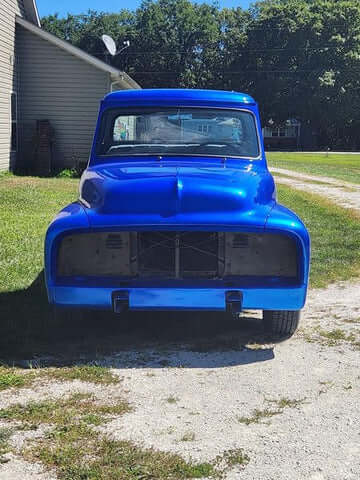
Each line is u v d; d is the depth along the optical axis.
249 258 4.22
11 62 17.48
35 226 9.28
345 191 15.88
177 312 5.45
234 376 3.96
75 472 2.78
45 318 5.01
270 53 62.50
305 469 2.85
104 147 5.27
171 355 4.33
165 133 5.28
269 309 4.25
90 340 4.63
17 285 5.98
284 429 3.23
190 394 3.67
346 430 3.23
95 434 3.14
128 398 3.60
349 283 6.55
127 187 4.23
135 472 2.79
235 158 5.18
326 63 60.81
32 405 3.46
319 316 5.35
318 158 38.91
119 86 22.27
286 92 61.97
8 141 17.44
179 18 66.06
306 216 11.14
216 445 3.05
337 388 3.79
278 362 4.23
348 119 61.19
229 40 66.00
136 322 5.12
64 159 18.80
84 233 4.11
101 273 4.23
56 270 4.18
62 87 18.47
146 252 4.21
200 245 4.21
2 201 11.77
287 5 62.38
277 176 21.16
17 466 2.83
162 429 3.21
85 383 3.80
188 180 4.32
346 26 60.88
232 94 5.49
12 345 4.42
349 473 2.82
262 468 2.85
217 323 5.15
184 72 66.19
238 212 4.12
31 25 17.83
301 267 4.18
